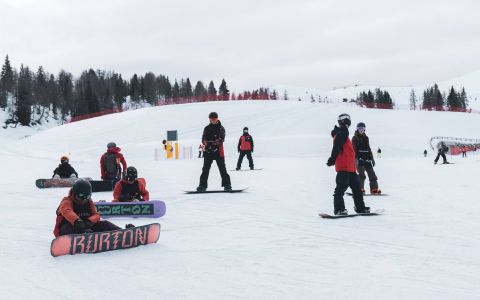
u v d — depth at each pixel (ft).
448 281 13.25
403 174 58.18
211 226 23.15
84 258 16.35
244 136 69.05
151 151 166.30
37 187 46.65
